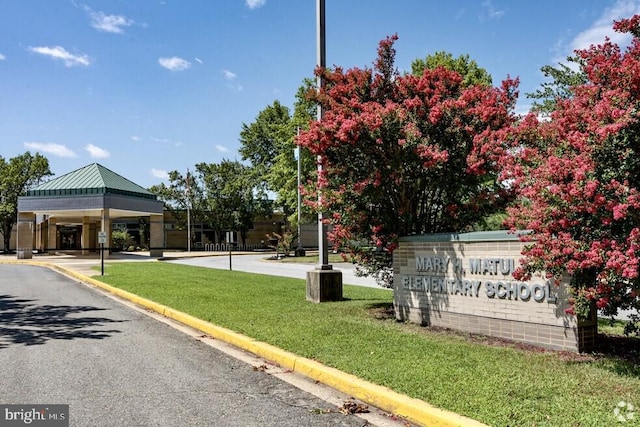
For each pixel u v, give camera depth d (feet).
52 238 179.42
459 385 17.57
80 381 20.51
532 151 22.00
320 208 32.99
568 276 22.11
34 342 28.30
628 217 18.42
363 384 18.47
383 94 34.37
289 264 109.91
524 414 14.75
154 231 144.97
